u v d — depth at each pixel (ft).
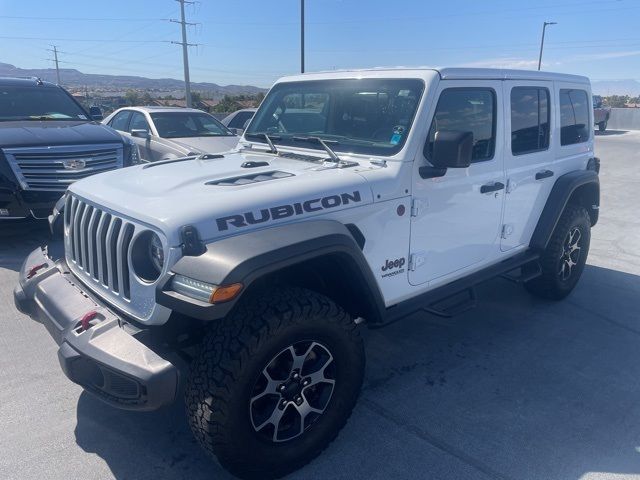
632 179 42.70
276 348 8.33
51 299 9.99
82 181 11.25
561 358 13.38
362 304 10.15
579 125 16.53
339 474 9.20
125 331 8.53
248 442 8.38
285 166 11.11
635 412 11.15
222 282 7.54
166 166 11.62
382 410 11.03
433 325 15.11
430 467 9.40
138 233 8.55
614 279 19.24
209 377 7.95
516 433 10.38
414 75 11.32
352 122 11.91
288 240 8.43
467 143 10.06
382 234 10.50
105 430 10.20
